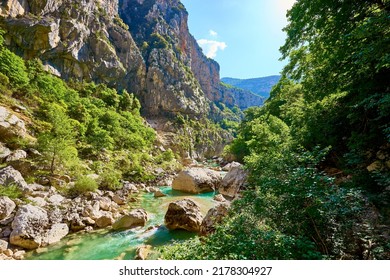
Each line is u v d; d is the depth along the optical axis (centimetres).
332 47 846
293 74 1105
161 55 7888
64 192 1395
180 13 11169
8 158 1545
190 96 8450
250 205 572
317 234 457
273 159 618
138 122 5025
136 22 9062
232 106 14888
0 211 972
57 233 969
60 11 4600
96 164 2047
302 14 896
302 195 457
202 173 2089
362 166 712
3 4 3728
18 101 2544
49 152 1612
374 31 480
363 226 467
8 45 3744
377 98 654
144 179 2288
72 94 3634
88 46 5369
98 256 841
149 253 855
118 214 1291
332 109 938
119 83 6450
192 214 1093
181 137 6562
